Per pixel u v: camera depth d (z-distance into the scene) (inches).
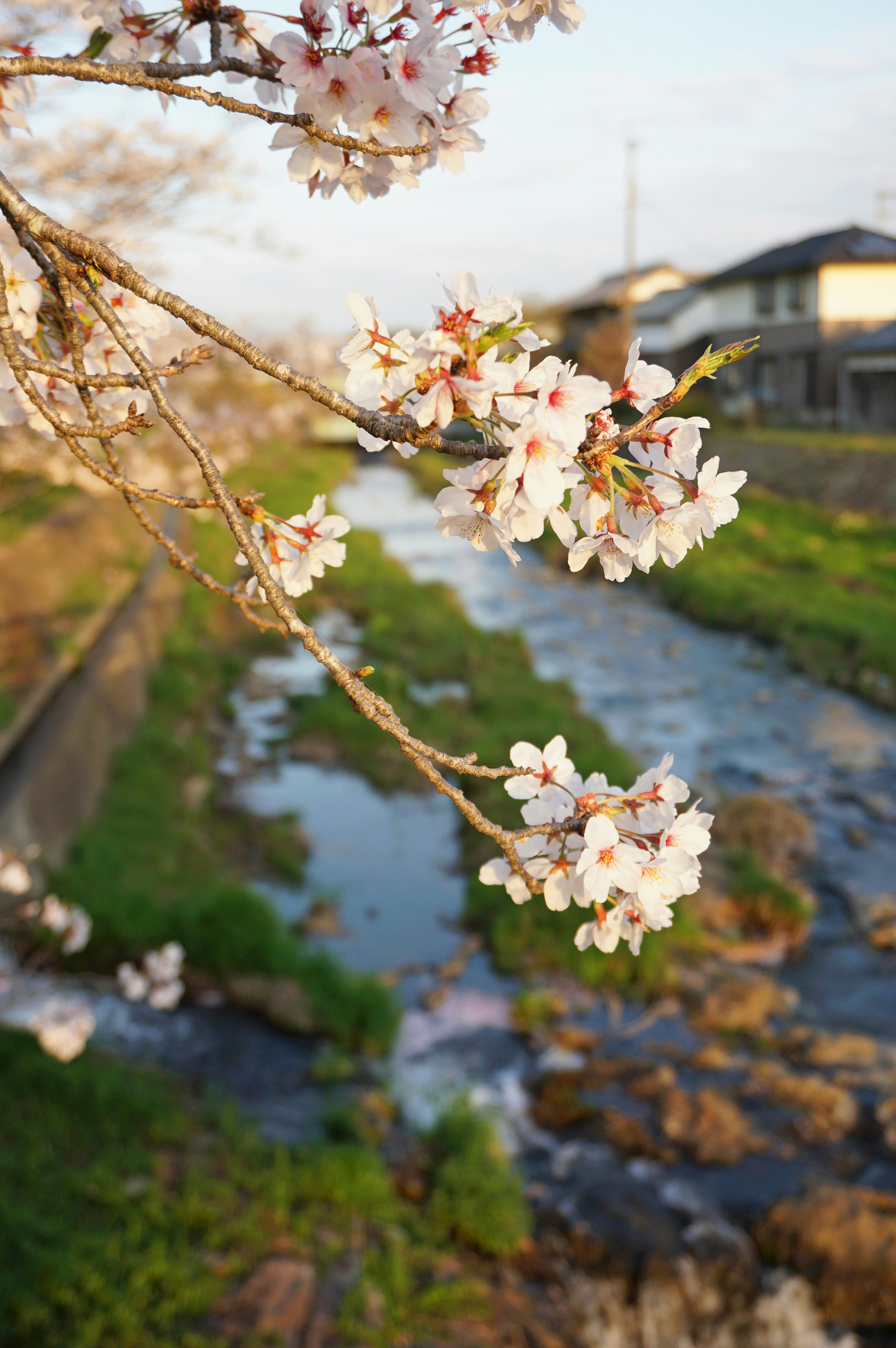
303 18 52.7
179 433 44.8
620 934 54.7
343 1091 262.1
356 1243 202.7
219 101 53.6
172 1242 188.9
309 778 488.7
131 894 318.3
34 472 612.7
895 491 948.6
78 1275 173.9
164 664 566.6
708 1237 219.9
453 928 362.6
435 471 1550.2
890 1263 210.1
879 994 323.6
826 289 1323.8
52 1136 211.3
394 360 45.3
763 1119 262.4
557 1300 205.3
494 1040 298.0
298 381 43.4
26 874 275.4
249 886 378.9
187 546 770.2
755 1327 205.2
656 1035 301.3
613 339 1549.0
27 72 51.3
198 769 463.2
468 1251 213.8
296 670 646.5
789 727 559.8
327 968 302.8
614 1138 253.0
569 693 593.3
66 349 65.9
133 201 355.9
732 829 413.7
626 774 447.2
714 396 1594.5
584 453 46.1
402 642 692.1
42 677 413.4
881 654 633.6
